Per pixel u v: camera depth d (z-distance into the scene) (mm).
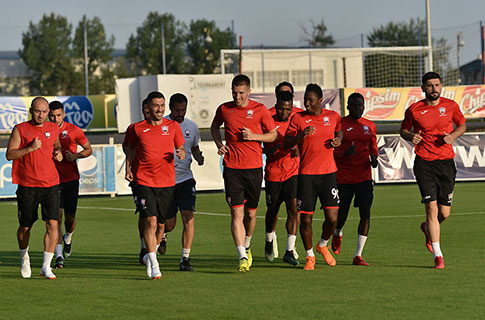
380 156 64312
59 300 19922
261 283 22047
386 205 48719
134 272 24922
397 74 149375
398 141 64688
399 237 33062
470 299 19000
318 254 28594
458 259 26266
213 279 23000
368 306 18344
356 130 26297
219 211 47906
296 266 25547
